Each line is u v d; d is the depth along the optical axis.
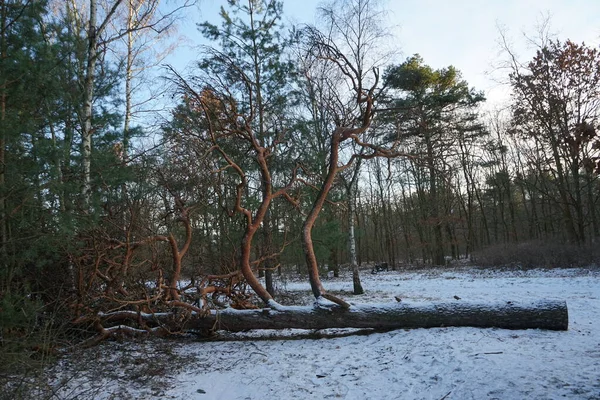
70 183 6.15
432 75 24.09
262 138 12.22
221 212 11.73
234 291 9.61
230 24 12.24
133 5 13.73
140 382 5.89
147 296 8.09
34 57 6.24
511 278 17.89
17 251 5.99
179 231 11.02
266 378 5.86
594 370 4.77
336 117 12.95
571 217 23.39
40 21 6.41
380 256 40.53
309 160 12.85
